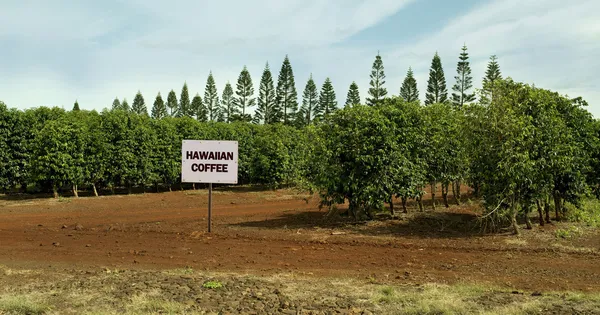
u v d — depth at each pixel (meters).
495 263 8.69
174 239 11.02
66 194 24.42
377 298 6.31
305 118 54.66
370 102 48.09
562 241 10.44
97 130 22.52
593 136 14.09
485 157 11.26
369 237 11.21
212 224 13.51
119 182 24.16
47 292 6.51
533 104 11.50
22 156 22.14
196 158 11.84
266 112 53.59
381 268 8.39
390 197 13.12
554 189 12.80
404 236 11.36
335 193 13.16
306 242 10.65
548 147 11.00
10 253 9.52
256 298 6.31
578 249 9.66
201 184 29.88
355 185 12.41
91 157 21.95
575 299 6.20
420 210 15.38
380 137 12.37
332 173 12.64
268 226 13.04
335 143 12.70
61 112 24.88
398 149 12.65
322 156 12.78
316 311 5.78
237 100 56.03
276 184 26.00
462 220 13.44
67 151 21.09
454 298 6.25
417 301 6.09
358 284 7.14
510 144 10.67
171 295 6.34
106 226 13.05
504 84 11.73
